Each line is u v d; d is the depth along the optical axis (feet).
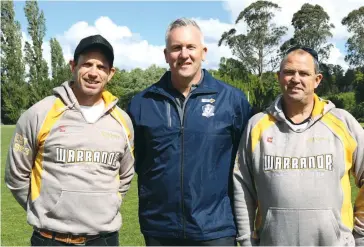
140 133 12.45
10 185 11.76
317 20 188.96
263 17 191.83
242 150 11.64
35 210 11.21
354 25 195.83
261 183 11.10
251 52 194.59
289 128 10.95
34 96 191.42
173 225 11.74
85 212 11.02
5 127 134.72
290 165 10.68
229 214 11.95
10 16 189.57
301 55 10.85
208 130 11.78
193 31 11.76
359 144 10.91
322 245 10.55
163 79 12.48
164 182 11.77
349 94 169.17
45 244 11.10
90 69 11.34
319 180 10.51
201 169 11.66
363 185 11.13
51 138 11.12
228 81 153.58
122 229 22.77
